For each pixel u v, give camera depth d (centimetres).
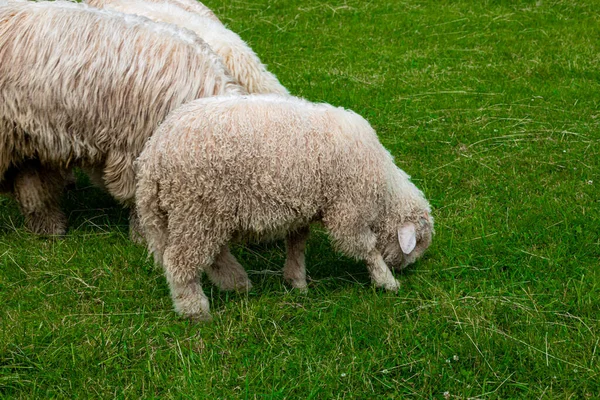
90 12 525
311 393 393
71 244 555
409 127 740
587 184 623
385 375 412
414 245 481
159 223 446
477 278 509
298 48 953
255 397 393
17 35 509
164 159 419
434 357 423
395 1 1112
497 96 803
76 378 406
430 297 487
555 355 423
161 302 480
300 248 492
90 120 514
